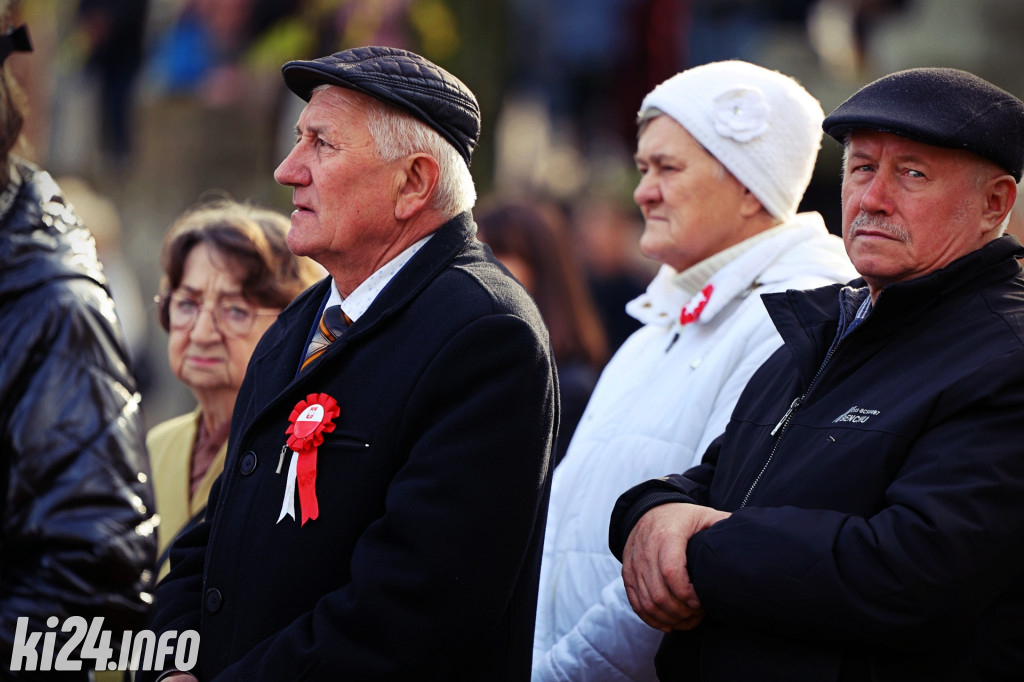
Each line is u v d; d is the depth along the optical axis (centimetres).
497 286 872
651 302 1184
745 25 2805
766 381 924
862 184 844
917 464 767
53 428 914
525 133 3180
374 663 788
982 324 797
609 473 1085
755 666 787
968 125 806
